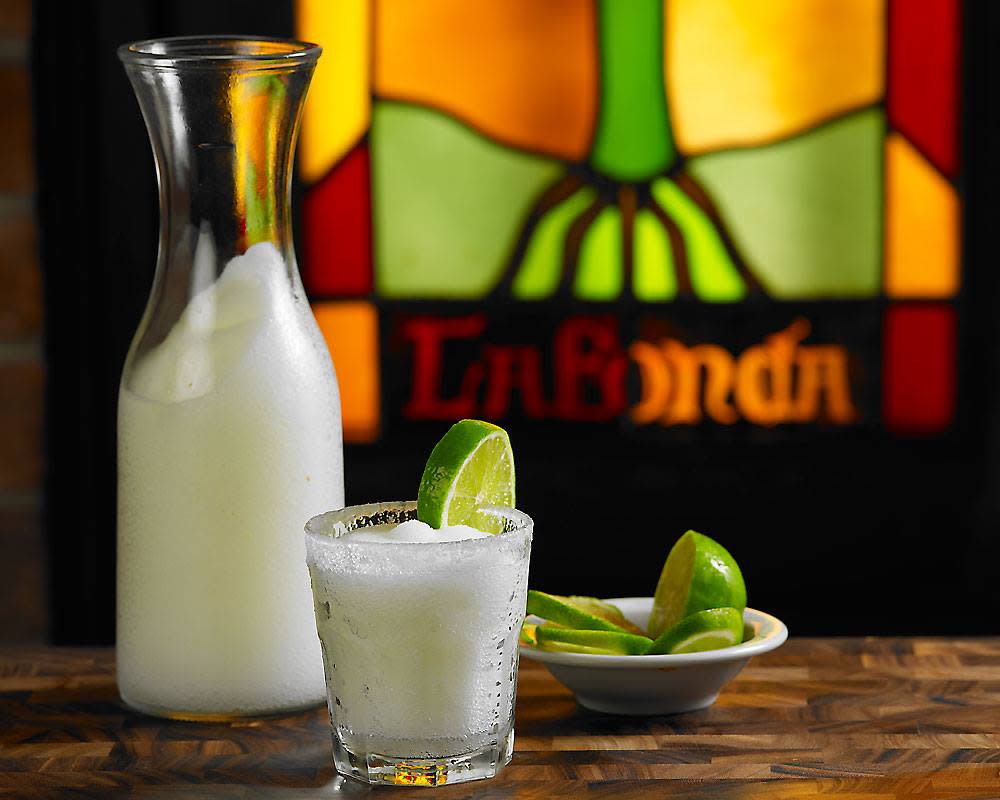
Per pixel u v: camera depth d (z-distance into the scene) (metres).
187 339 1.01
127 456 1.02
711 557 1.03
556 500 1.76
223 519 1.00
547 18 1.71
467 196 1.74
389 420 1.76
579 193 1.74
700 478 1.76
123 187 1.62
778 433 1.76
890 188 1.74
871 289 1.75
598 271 1.75
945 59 1.73
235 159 1.01
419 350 1.75
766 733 0.99
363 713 0.93
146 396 1.01
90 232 1.62
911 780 0.93
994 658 1.09
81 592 1.65
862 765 0.95
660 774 0.94
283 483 1.00
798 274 1.75
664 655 0.98
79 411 1.63
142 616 1.01
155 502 1.00
